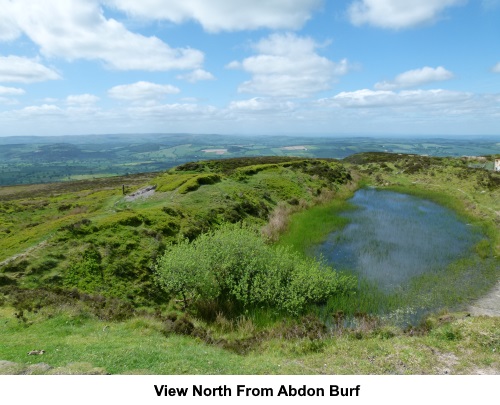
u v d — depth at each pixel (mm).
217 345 16906
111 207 40312
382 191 62094
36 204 49375
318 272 24781
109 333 16469
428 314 20781
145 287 23203
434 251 31422
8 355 13031
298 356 15109
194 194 41531
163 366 12641
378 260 29594
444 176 64438
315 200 51250
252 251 24094
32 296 19469
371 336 17000
